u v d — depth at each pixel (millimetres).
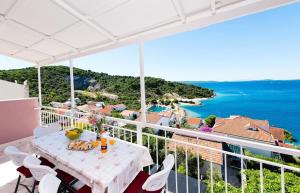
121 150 2229
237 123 14547
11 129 4910
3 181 2846
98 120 2455
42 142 2541
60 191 2062
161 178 1573
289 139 14609
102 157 2039
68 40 3729
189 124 15273
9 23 3178
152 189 1586
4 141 4773
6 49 4543
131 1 2332
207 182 5770
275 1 1823
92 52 4020
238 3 2023
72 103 4543
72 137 2393
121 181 1773
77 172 1824
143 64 3000
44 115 5414
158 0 2266
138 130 2830
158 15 2545
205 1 2139
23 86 8977
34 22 3102
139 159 2182
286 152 1454
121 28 2998
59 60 4840
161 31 2803
